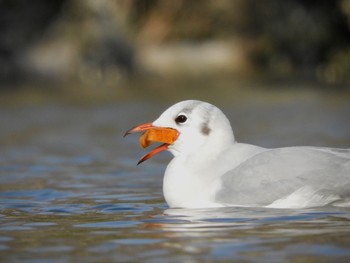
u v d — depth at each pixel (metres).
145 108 21.66
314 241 6.71
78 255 6.44
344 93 24.78
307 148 8.49
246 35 32.34
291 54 31.59
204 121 8.80
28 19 32.53
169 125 8.85
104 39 30.38
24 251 6.61
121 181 10.99
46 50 31.16
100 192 10.03
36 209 8.78
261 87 26.73
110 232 7.36
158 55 31.62
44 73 29.95
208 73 30.31
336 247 6.47
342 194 8.14
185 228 7.43
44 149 14.78
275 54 31.64
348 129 16.77
